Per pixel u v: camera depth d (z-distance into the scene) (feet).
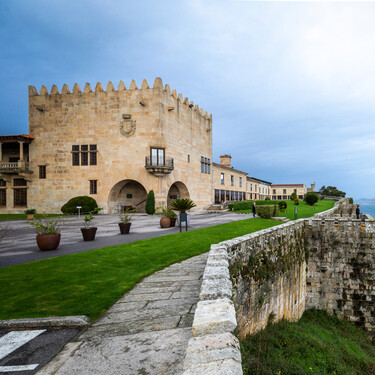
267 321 34.17
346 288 58.49
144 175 102.37
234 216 90.89
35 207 107.55
